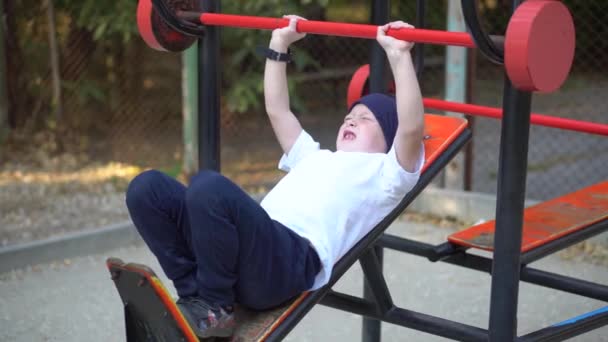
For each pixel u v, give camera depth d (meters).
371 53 3.37
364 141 3.02
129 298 2.46
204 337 2.47
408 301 4.65
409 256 5.50
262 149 8.00
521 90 2.45
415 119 2.71
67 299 4.66
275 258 2.52
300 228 2.71
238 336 2.53
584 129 3.37
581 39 10.64
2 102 7.86
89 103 8.34
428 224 6.24
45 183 6.84
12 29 7.88
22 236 5.53
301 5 7.70
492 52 2.46
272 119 3.24
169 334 2.40
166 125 8.50
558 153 8.19
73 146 7.88
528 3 2.36
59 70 8.03
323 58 9.52
